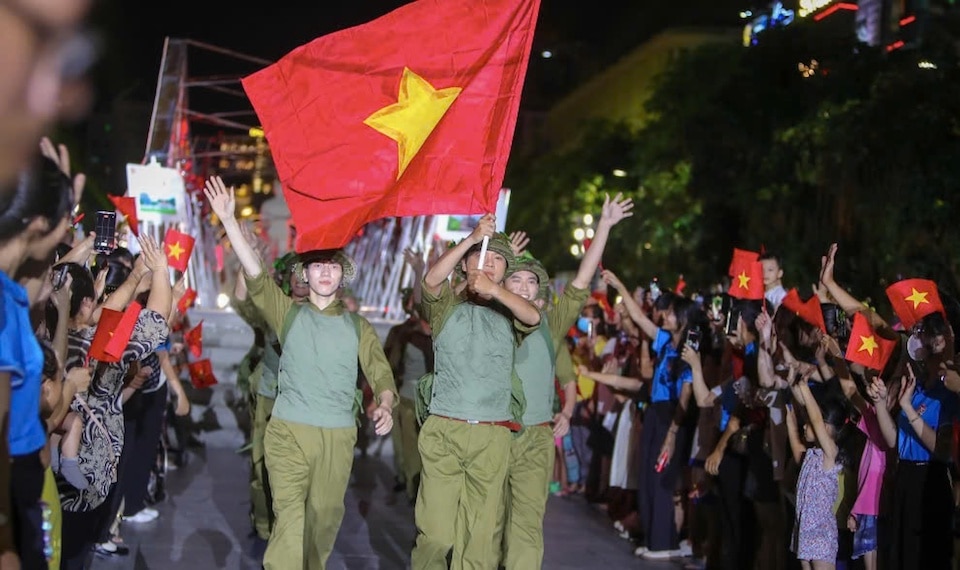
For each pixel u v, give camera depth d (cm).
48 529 397
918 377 672
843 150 1970
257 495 862
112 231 588
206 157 2116
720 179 2481
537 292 723
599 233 717
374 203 657
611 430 1170
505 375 654
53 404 448
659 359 967
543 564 894
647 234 2962
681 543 966
